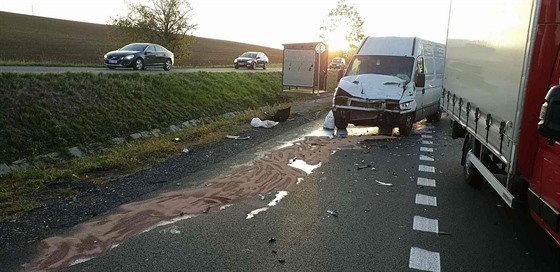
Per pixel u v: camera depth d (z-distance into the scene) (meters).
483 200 6.92
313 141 11.83
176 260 4.57
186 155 9.70
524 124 4.32
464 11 8.16
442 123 17.27
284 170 8.54
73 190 6.95
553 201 3.79
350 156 10.05
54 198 6.55
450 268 4.57
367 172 8.59
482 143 6.33
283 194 7.00
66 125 13.47
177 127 17.70
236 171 8.34
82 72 16.75
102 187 7.15
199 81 23.25
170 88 20.31
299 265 4.53
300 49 26.77
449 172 8.78
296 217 5.96
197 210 6.12
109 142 14.18
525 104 4.29
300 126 14.80
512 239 5.37
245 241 5.10
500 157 5.14
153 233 5.27
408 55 13.99
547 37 4.06
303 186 7.49
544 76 4.12
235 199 6.66
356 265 4.57
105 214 5.87
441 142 12.35
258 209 6.24
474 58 6.96
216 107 21.91
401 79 13.40
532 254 4.95
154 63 27.83
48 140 12.55
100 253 4.71
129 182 7.46
